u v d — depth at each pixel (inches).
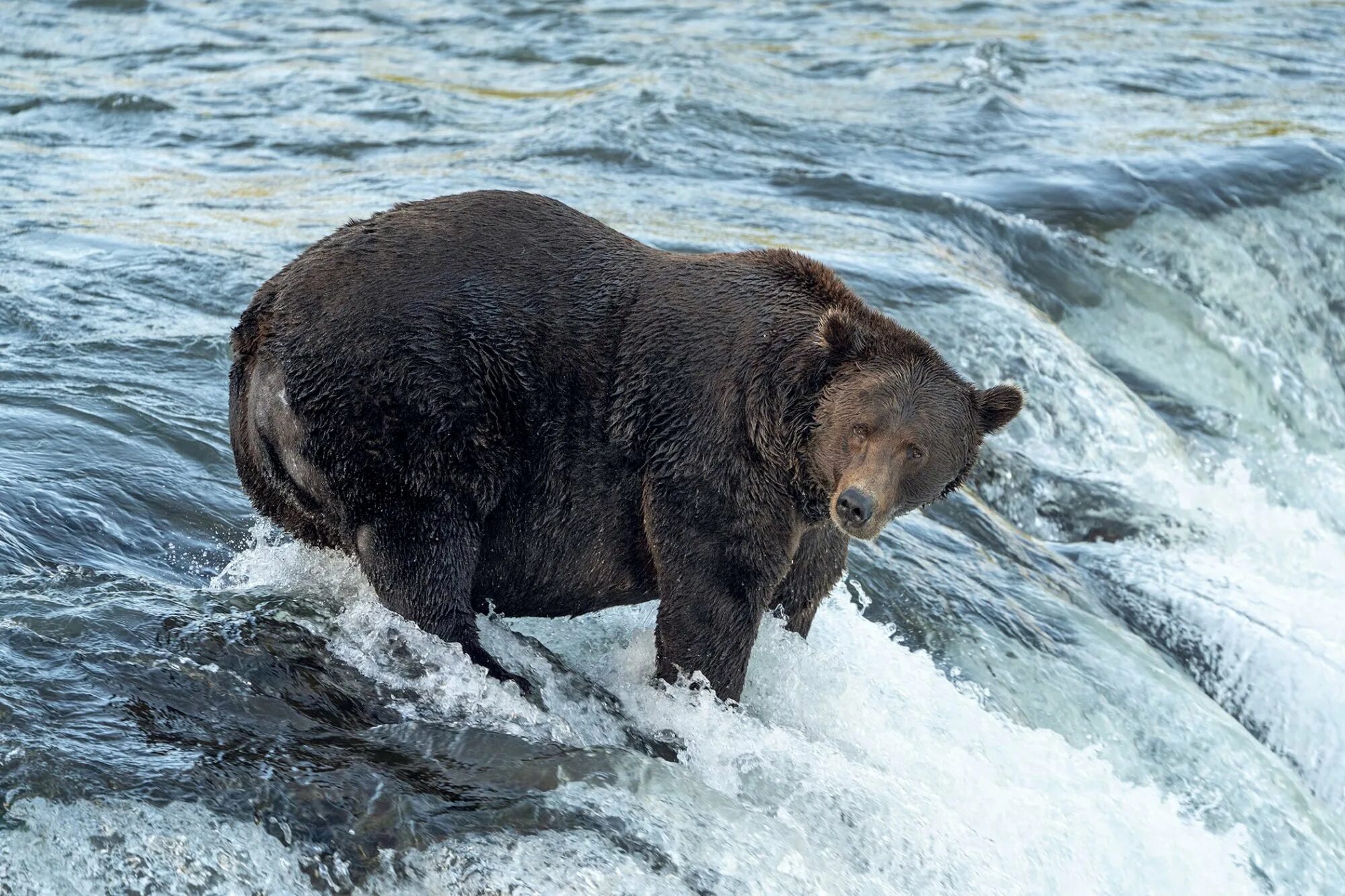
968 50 2068.2
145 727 493.7
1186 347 1365.7
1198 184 1513.3
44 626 536.4
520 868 478.9
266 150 1487.5
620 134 1519.4
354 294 539.8
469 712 551.8
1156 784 731.4
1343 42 2272.4
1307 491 1197.1
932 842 574.2
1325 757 823.1
